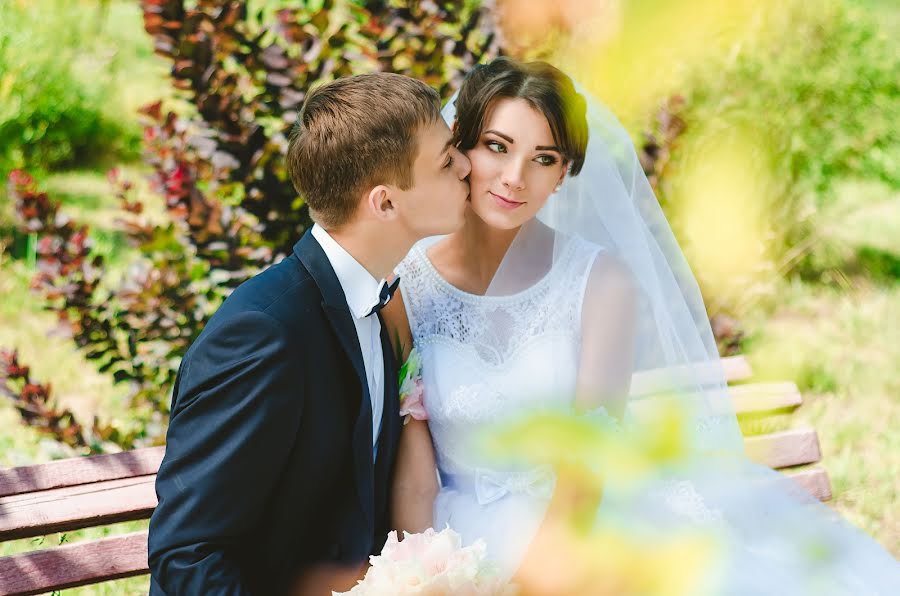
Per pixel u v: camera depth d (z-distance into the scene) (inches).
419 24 130.0
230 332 65.8
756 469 86.8
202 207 125.3
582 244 86.7
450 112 91.7
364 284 73.9
